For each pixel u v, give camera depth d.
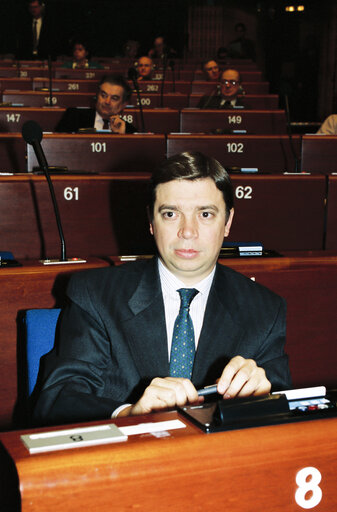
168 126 6.71
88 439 0.72
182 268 1.35
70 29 16.41
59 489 0.67
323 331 2.19
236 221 2.96
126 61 12.60
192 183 1.31
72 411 1.25
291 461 0.74
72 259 2.06
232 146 4.65
